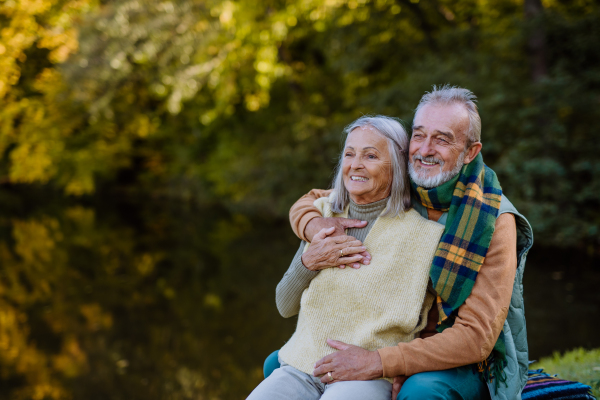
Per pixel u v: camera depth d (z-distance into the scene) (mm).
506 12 8289
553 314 4816
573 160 6973
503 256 1437
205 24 9852
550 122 6785
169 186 15867
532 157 6887
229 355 4535
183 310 5734
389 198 1621
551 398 1692
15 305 5953
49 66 14688
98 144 15641
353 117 9562
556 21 6703
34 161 15266
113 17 10578
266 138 12391
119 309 5801
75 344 4797
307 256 1623
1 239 9750
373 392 1436
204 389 3867
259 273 7258
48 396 3773
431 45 8750
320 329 1568
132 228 10961
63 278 7047
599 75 6562
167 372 4176
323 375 1508
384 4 8469
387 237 1581
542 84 6598
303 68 11250
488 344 1386
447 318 1452
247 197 12312
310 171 10742
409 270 1531
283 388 1550
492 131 7047
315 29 9477
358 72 9383
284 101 12484
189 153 15070
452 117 1506
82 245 9242
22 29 12945
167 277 7078
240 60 9586
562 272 6105
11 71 14055
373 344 1505
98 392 3822
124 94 13898
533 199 7008
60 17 12312
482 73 7266
